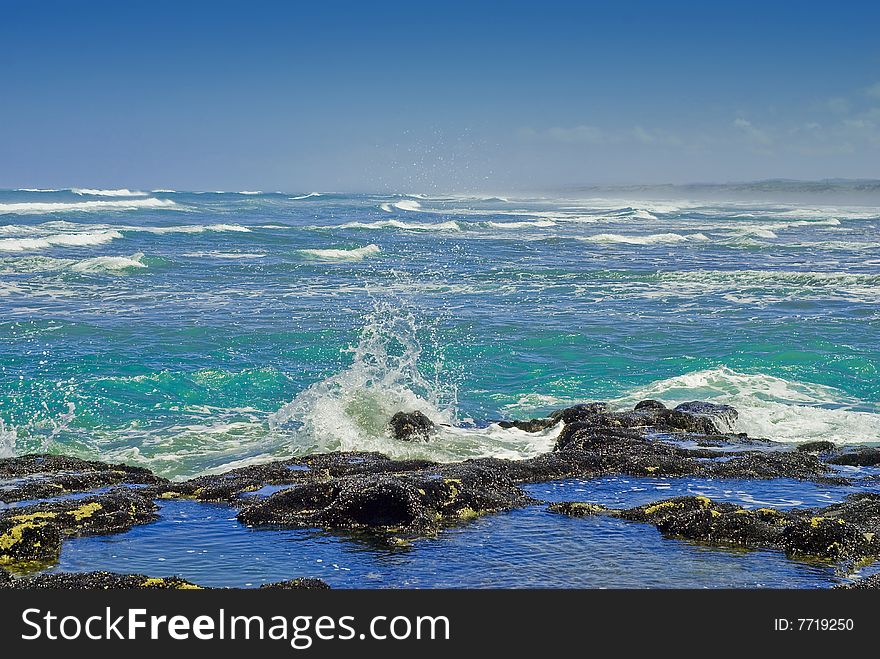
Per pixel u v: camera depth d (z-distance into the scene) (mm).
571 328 23688
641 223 71188
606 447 13305
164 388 17203
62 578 8133
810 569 8742
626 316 25688
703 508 10117
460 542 9531
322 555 9156
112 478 11852
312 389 16719
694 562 8938
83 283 30219
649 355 20844
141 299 27172
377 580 8508
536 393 17844
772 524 9680
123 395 16641
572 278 34250
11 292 27688
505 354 20859
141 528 9938
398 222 59812
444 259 40625
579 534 9773
